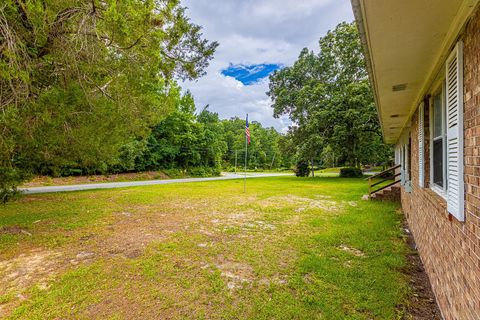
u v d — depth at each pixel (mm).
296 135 21828
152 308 2707
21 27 3910
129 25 4320
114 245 4703
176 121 28203
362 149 20266
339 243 4727
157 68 5730
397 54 2268
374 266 3678
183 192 12805
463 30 1812
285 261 3934
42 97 4250
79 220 6676
